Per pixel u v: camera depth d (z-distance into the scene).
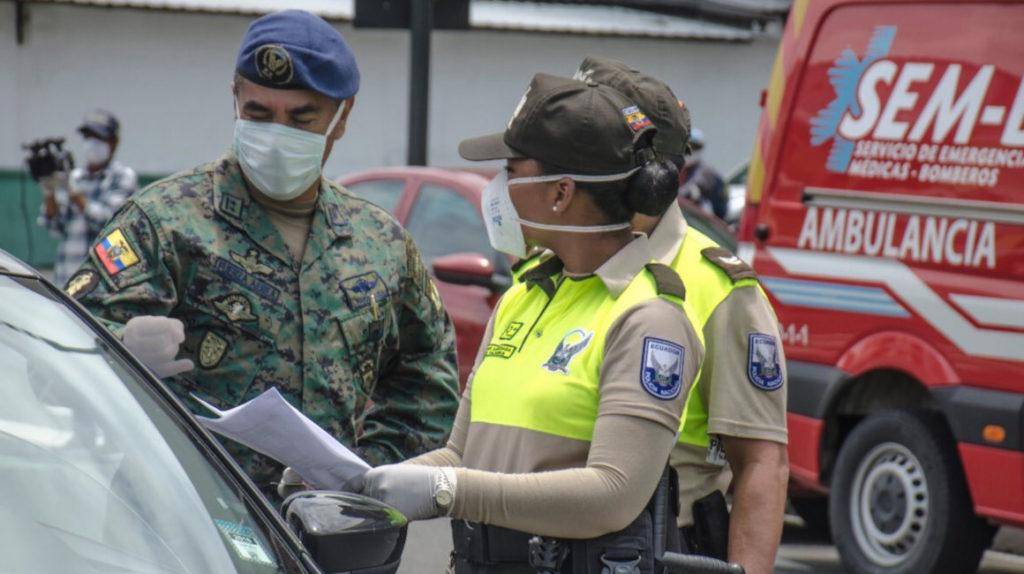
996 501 17.34
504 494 8.18
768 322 9.20
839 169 19.53
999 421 17.30
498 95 63.25
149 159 58.16
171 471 7.74
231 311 10.17
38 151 31.38
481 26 61.22
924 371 18.25
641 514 8.40
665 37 65.00
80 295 9.91
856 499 19.45
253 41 10.17
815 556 21.36
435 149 62.44
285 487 9.89
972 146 17.92
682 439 9.13
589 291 8.70
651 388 8.20
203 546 7.43
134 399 8.03
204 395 10.16
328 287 10.48
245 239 10.27
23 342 7.90
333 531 7.61
